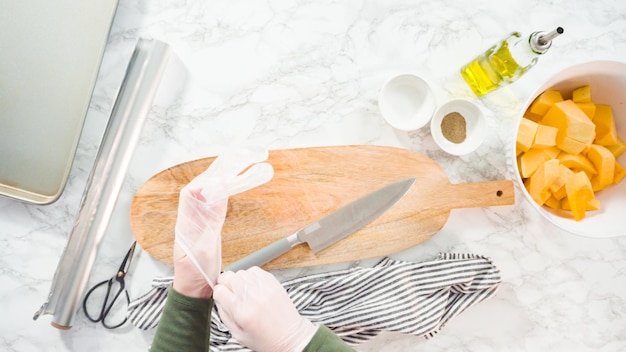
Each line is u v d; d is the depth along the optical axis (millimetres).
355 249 1000
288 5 1031
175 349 779
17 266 1020
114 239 1014
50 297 942
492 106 1038
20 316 1020
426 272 983
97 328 1014
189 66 1026
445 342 1053
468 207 997
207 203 839
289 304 802
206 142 1028
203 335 799
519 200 1051
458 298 1021
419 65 1040
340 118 1035
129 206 1017
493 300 1056
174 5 1023
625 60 1050
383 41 1039
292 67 1033
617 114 986
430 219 1005
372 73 1037
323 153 997
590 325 1062
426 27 1042
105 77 1023
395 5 1038
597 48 1050
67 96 1012
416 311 971
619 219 956
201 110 1028
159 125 1025
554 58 1046
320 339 759
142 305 985
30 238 1021
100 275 1012
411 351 1050
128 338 1021
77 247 929
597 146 956
